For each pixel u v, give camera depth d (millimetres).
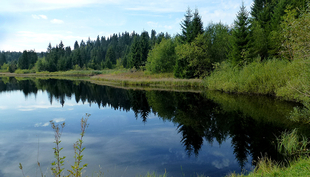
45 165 5305
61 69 86438
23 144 6898
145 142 7195
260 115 10703
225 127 8914
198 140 7379
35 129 8766
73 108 14125
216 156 5922
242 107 13086
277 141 6949
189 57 28125
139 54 55156
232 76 21266
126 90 24906
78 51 95875
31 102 16578
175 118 10891
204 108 13305
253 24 28594
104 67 92188
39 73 80812
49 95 20875
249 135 7688
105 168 5156
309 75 9805
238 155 5949
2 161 5551
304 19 8523
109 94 21578
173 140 7422
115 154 6086
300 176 3631
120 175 4777
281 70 15648
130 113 12406
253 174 4309
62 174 4703
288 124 8836
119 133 8289
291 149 6090
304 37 8406
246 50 23062
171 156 5953
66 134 8125
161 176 4707
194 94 20250
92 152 6242
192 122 9969
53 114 12031
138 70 52875
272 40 23438
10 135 7898
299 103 13445
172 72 37125
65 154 6066
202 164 5391
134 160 5660
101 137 7758
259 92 18062
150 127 9234
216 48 29156
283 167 4629
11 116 11383
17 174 4809
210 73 28047
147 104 15586
